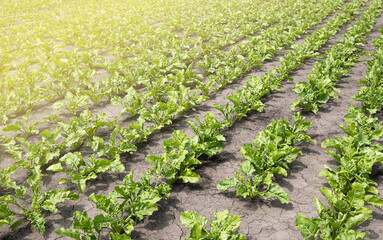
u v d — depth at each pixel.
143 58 10.01
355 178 4.38
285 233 3.88
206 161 5.41
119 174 5.16
